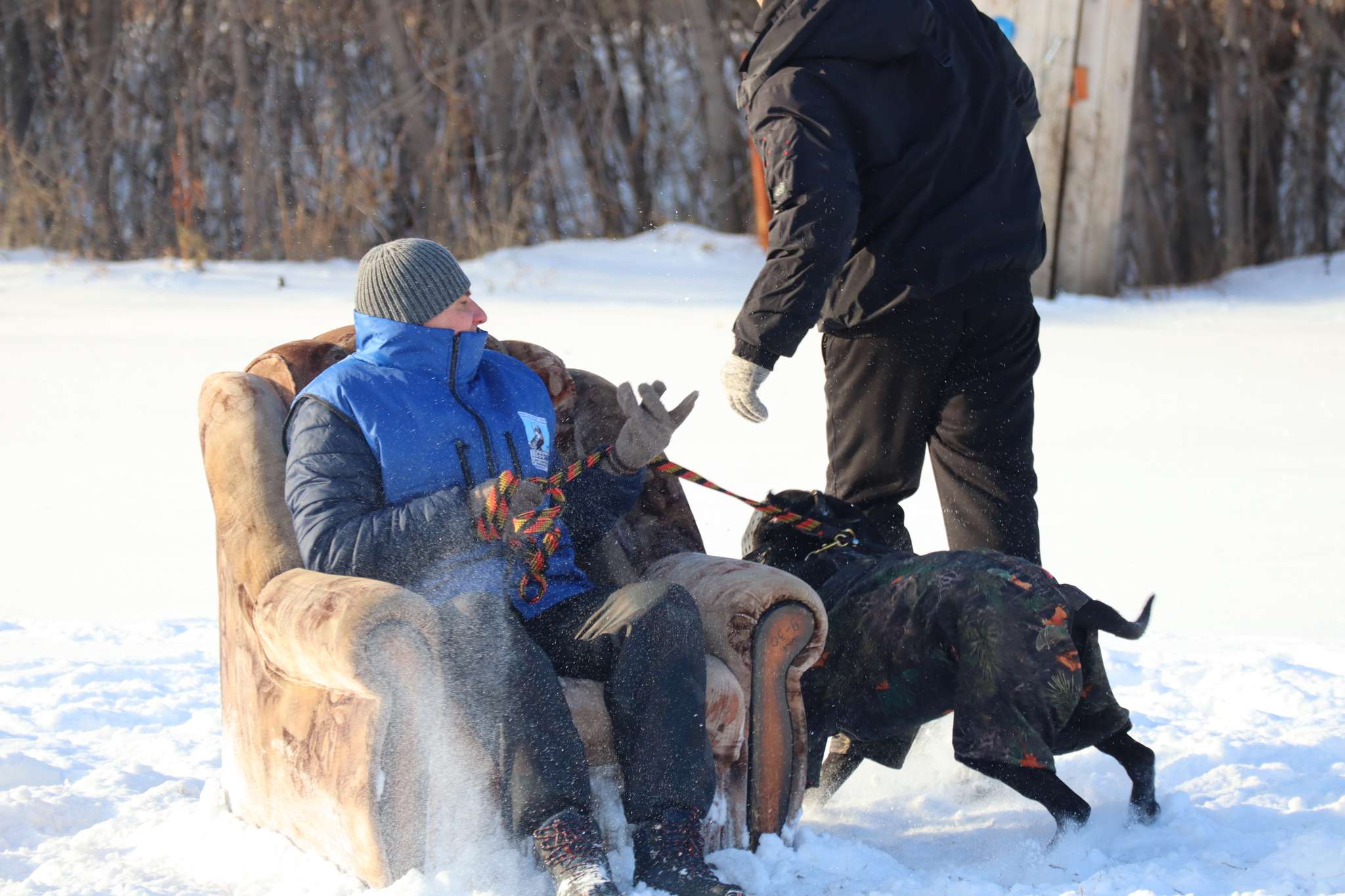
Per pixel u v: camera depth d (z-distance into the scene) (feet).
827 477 44.57
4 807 34.30
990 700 31.01
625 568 34.94
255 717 31.22
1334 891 28.04
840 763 36.40
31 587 59.52
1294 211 231.71
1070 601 31.32
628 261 193.06
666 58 231.50
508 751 27.86
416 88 216.13
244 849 30.86
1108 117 173.58
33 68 219.41
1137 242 205.16
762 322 38.09
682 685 28.60
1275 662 47.06
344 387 30.96
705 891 27.04
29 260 197.88
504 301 158.71
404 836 27.58
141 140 217.77
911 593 32.83
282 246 210.59
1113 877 28.78
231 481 32.22
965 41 40.47
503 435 32.35
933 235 39.27
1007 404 40.52
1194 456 83.92
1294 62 226.38
